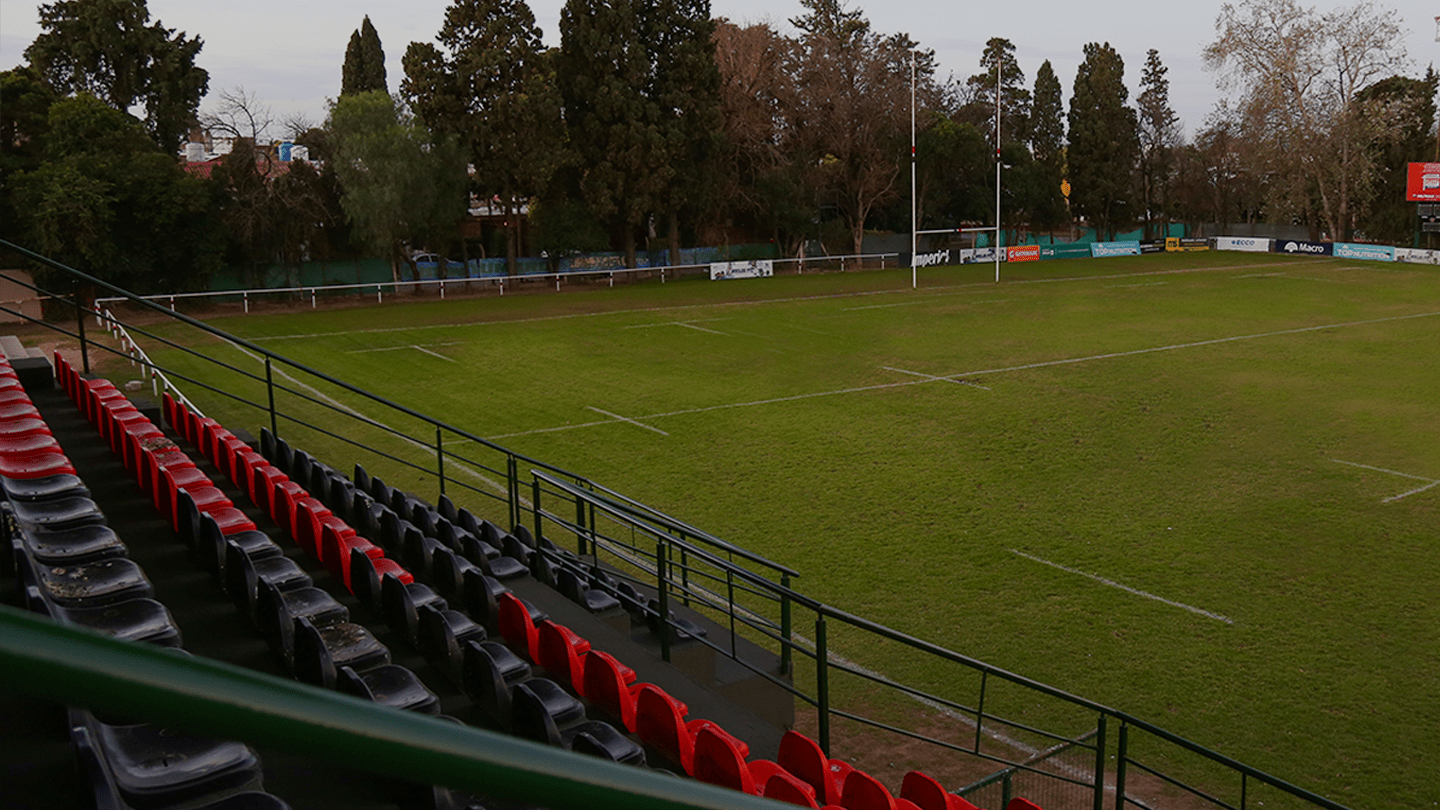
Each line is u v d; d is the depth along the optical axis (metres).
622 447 25.45
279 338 41.56
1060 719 12.98
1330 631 15.15
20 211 48.44
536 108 61.06
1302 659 14.31
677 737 8.45
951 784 11.56
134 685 0.85
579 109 66.12
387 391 31.81
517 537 14.56
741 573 9.84
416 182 57.75
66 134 51.16
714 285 62.66
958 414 28.42
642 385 32.56
